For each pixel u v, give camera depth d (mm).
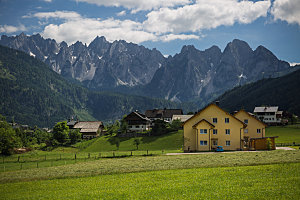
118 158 66812
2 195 34500
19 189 37219
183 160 53094
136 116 153125
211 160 50719
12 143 94125
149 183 35156
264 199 26734
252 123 90562
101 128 176875
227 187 31078
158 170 44062
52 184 38875
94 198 30328
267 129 129375
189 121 79188
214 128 77938
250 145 77250
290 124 150000
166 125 131000
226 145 77062
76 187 36031
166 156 63438
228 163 45875
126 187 34062
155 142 112750
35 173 49375
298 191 28344
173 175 38812
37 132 173750
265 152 60188
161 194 30125
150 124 165750
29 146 122250
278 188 29562
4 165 64938
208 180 34656
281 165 40656
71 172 47438
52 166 58906
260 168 39375
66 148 121938
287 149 68062
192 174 38625
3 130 94438
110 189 33469
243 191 29219
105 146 117000
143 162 54094
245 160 48062
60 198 31219
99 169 48688
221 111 78125
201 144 76250
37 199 31594
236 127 77125
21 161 71438
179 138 113438
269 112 160500
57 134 133625
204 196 28531
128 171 44750
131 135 128375
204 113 78812
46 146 128125
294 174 34844
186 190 30922
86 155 79375
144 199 28938
